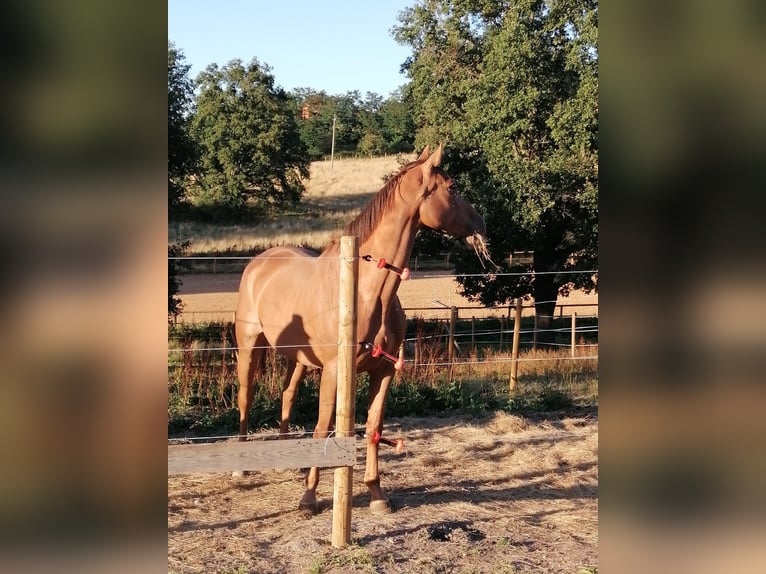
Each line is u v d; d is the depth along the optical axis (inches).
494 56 551.2
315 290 192.4
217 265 949.2
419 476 240.1
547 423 319.0
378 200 189.2
